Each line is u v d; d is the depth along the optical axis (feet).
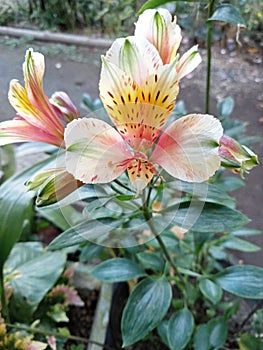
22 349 0.73
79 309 0.94
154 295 0.59
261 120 1.62
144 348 0.87
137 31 0.42
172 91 0.37
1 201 0.61
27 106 0.44
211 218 0.51
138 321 0.57
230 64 1.87
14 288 0.87
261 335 0.86
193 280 0.96
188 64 0.42
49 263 0.92
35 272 0.90
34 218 1.11
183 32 1.94
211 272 0.96
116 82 0.36
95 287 0.97
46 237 1.10
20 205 0.61
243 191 1.36
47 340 0.84
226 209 0.51
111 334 0.85
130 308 0.58
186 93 1.72
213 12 0.59
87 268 1.00
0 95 1.59
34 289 0.87
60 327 0.91
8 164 1.07
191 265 0.89
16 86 0.44
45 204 0.42
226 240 0.90
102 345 0.80
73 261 1.05
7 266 0.91
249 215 1.29
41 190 0.41
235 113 1.65
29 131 0.45
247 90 1.74
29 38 2.02
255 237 1.23
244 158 0.42
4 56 1.86
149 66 0.36
